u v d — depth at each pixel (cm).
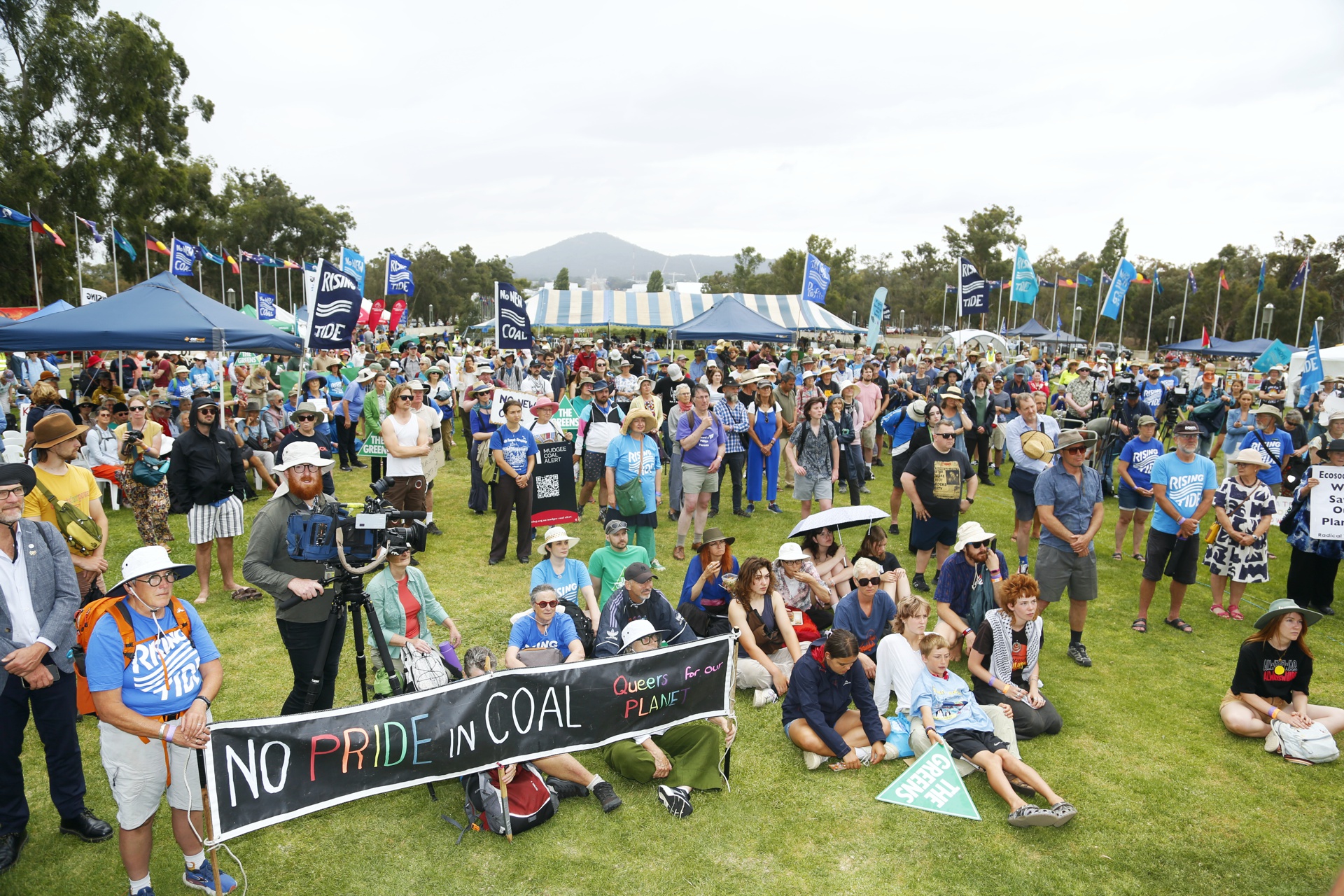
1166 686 638
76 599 411
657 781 496
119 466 1016
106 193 4178
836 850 436
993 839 447
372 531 462
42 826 439
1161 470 730
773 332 2130
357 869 415
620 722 482
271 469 1141
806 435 961
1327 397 1473
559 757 472
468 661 501
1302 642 556
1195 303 7881
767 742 550
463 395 1573
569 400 1252
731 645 516
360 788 411
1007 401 1367
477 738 442
